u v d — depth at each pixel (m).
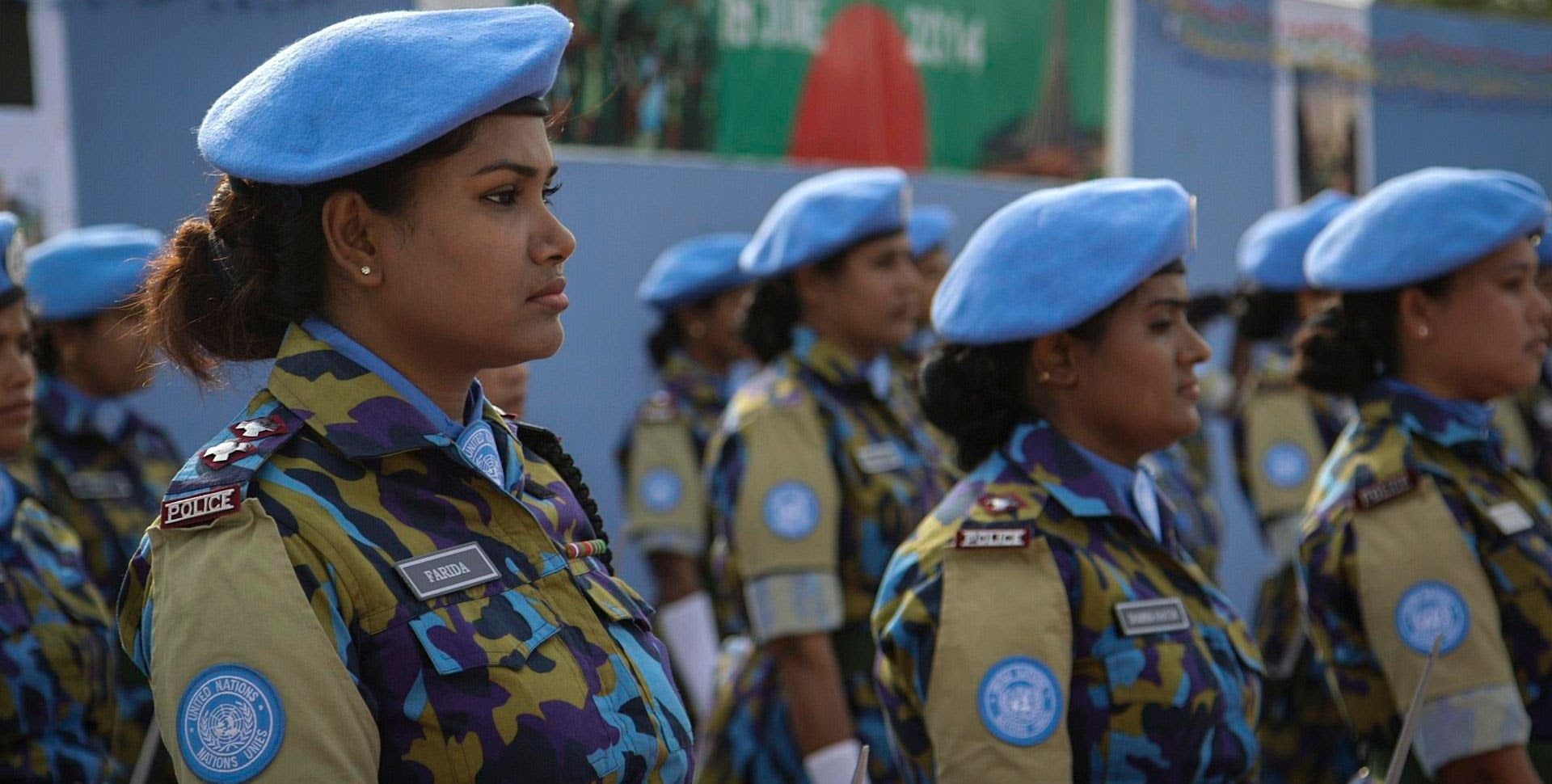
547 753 1.86
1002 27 8.30
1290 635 5.68
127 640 1.96
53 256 5.08
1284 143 9.30
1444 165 9.90
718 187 7.49
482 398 2.14
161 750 4.61
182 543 1.83
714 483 4.57
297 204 1.92
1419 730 3.26
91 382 5.15
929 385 3.11
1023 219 2.98
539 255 1.96
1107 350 2.91
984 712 2.70
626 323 7.34
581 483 2.33
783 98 7.64
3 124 5.68
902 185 4.75
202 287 2.03
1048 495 2.89
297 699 1.74
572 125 7.03
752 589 4.30
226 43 6.12
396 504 1.92
